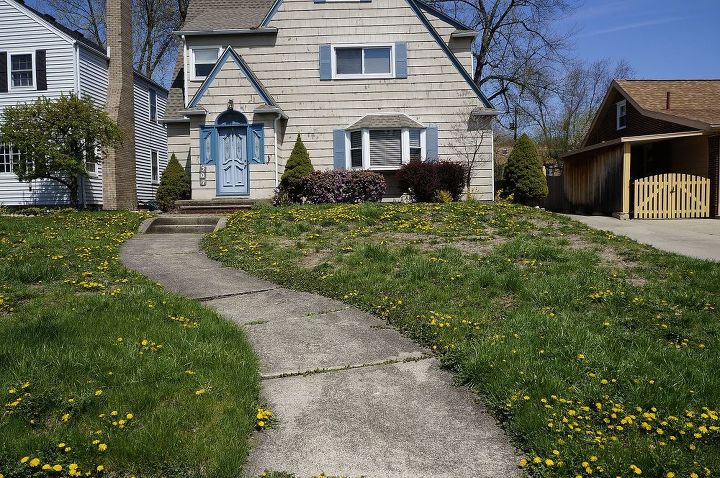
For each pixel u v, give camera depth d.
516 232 10.84
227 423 3.95
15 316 5.89
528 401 4.18
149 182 28.20
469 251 9.23
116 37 23.59
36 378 4.32
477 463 3.73
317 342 5.77
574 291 6.74
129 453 3.54
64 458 3.48
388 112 18.45
